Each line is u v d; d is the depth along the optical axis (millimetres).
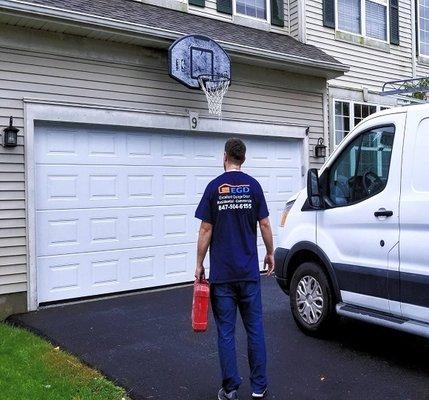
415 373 4359
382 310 4523
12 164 6414
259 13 10109
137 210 7520
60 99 6793
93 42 7082
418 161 4262
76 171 6973
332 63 9258
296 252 5441
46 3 6535
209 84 7809
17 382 4039
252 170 8867
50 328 5738
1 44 6367
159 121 7621
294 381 4207
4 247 6344
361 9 11258
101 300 7043
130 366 4559
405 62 12117
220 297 3742
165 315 6227
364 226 4668
